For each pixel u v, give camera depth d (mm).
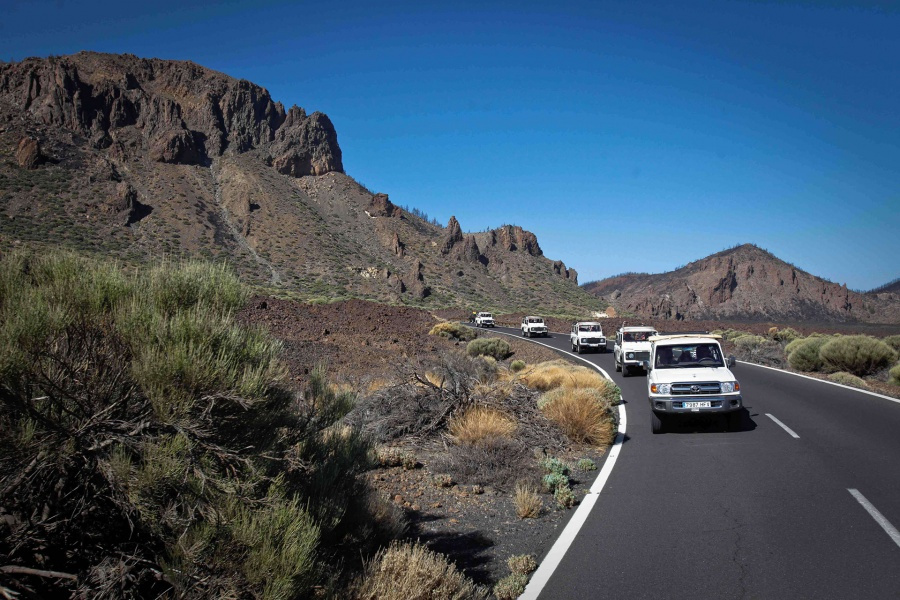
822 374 20812
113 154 130375
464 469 8688
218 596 3240
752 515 6504
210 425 3693
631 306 184625
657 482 8148
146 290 4391
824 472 8125
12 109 130000
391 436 10391
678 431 11891
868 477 7754
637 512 6867
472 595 4633
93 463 3434
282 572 3324
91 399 3570
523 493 7234
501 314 91688
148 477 3225
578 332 36062
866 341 20625
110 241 86562
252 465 3699
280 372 4328
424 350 26531
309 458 5039
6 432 3119
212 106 169500
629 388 19391
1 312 3572
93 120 139250
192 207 120500
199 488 3439
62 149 119438
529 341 43594
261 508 3662
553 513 7113
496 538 6262
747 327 62688
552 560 5523
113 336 3902
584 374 17609
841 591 4598
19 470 3168
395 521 5840
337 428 6059
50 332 3480
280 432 4723
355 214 158125
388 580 4152
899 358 20422
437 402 11102
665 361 12594
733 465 8859
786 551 5434
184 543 3258
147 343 3742
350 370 18250
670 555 5500
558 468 8641
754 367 24266
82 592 3096
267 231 124438
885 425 11148
